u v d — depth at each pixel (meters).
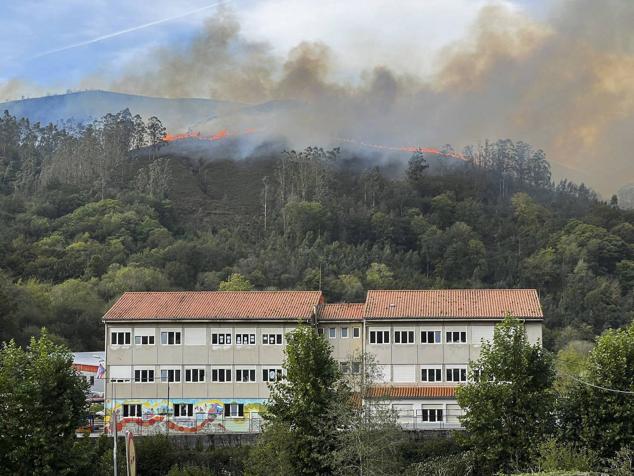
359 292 192.88
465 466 82.81
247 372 109.31
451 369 106.25
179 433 99.56
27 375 80.38
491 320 105.75
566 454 72.62
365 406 79.56
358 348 99.38
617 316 190.38
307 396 80.50
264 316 109.50
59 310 164.12
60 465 77.38
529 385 81.81
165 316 110.50
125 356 110.50
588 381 82.94
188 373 109.88
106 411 109.06
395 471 78.44
